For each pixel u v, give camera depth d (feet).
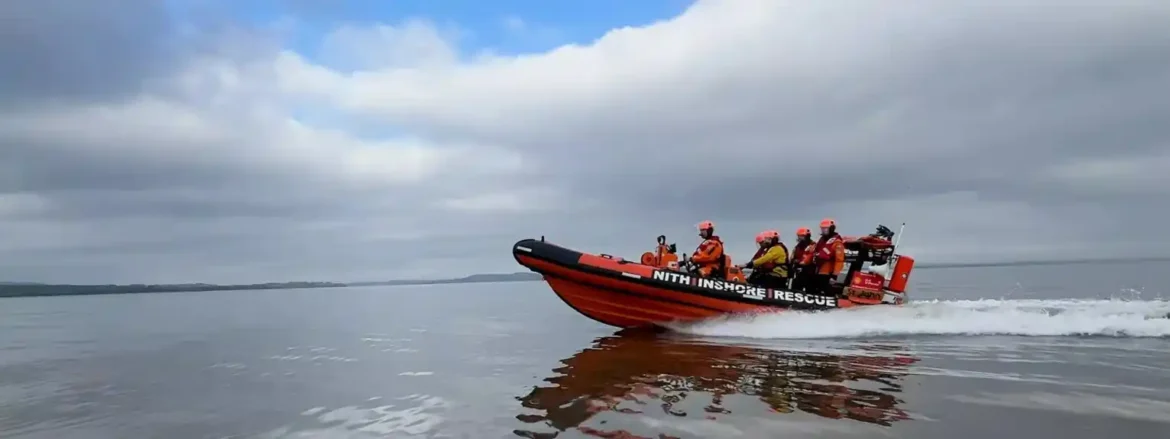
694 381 14.30
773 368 15.88
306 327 36.27
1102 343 19.75
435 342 25.55
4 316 67.82
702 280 26.58
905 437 9.46
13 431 12.57
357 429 11.35
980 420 10.33
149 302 113.39
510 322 35.91
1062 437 9.28
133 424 12.75
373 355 21.90
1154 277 83.46
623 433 10.07
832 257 27.22
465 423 11.30
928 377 14.19
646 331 27.50
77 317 59.62
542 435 10.21
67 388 17.24
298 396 14.79
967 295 46.50
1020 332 22.65
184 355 23.98
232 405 14.11
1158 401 11.35
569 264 28.04
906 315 25.07
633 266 27.48
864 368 15.62
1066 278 85.46
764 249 29.45
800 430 9.96
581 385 14.34
